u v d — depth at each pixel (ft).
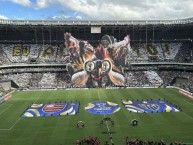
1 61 414.41
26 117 247.50
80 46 393.29
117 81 395.14
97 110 266.77
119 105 284.20
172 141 186.39
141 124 222.89
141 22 459.32
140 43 490.08
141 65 440.04
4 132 209.97
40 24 429.38
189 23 427.74
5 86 389.60
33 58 440.45
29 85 394.32
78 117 245.24
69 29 460.96
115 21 458.09
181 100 303.89
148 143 178.81
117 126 219.00
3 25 421.18
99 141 188.03
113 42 396.78
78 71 392.68
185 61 431.02
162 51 470.80
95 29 436.35
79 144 180.65
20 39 474.49
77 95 337.93
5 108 280.51
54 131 209.97
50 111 265.34
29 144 185.26
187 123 223.92
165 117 241.14
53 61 436.35
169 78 418.92
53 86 392.88
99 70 393.70
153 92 351.05
